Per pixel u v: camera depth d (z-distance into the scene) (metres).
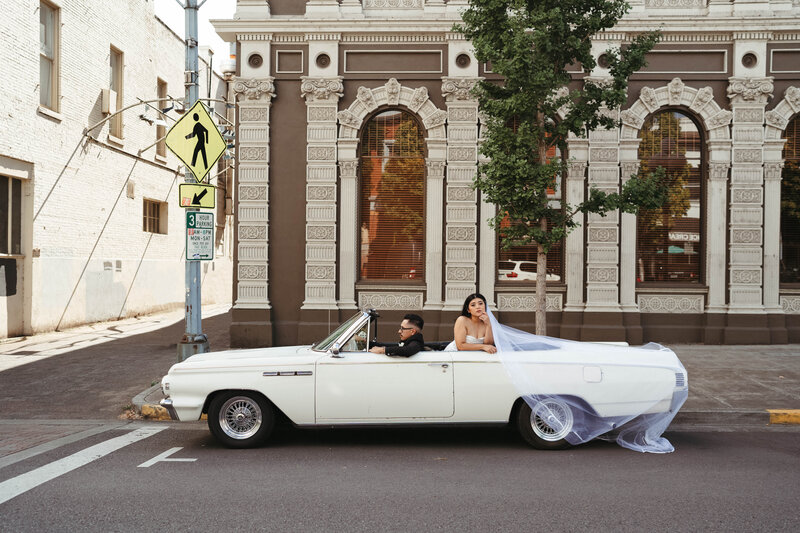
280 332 12.92
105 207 17.62
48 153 14.88
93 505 4.71
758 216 12.82
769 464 5.86
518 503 4.74
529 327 12.91
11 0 13.44
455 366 6.31
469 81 12.80
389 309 13.05
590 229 12.78
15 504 4.73
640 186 8.98
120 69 18.48
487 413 6.31
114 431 7.28
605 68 12.78
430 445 6.62
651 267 13.17
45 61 15.01
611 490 5.05
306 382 6.31
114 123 18.34
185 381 6.32
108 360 11.59
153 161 20.62
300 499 4.84
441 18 12.88
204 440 6.83
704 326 12.91
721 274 12.87
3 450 6.38
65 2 15.39
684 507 4.65
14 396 9.03
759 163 12.83
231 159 26.59
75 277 16.23
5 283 13.84
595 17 8.82
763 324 12.73
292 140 13.03
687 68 12.92
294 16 12.98
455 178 12.86
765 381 9.48
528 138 8.56
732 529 4.23
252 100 12.95
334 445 6.60
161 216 21.91
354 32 12.91
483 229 12.83
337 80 12.91
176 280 22.91
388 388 6.29
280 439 6.87
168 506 4.68
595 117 9.23
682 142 13.16
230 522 4.36
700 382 9.41
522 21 8.49
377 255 13.24
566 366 6.29
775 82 12.94
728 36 12.87
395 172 13.22
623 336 12.65
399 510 4.59
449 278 12.84
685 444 6.70
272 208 13.02
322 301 12.85
